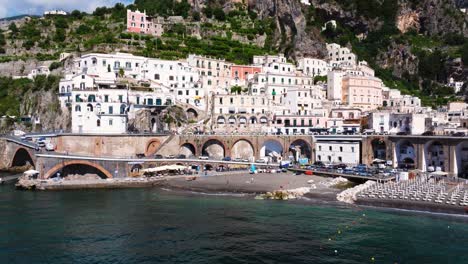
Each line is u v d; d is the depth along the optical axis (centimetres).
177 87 16788
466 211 7506
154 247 6053
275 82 17825
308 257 5662
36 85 17075
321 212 7944
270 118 15688
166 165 11788
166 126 15362
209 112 16088
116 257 5684
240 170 12300
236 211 8044
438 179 10238
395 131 14350
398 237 6419
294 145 14688
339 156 13500
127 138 13300
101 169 11031
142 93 15325
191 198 9194
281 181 10762
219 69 18938
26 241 6291
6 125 16400
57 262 5509
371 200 8438
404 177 10244
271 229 6888
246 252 5859
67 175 11075
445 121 15850
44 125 15600
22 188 10106
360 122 15788
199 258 5650
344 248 5988
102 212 7938
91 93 14288
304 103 16575
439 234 6525
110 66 16850
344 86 18525
